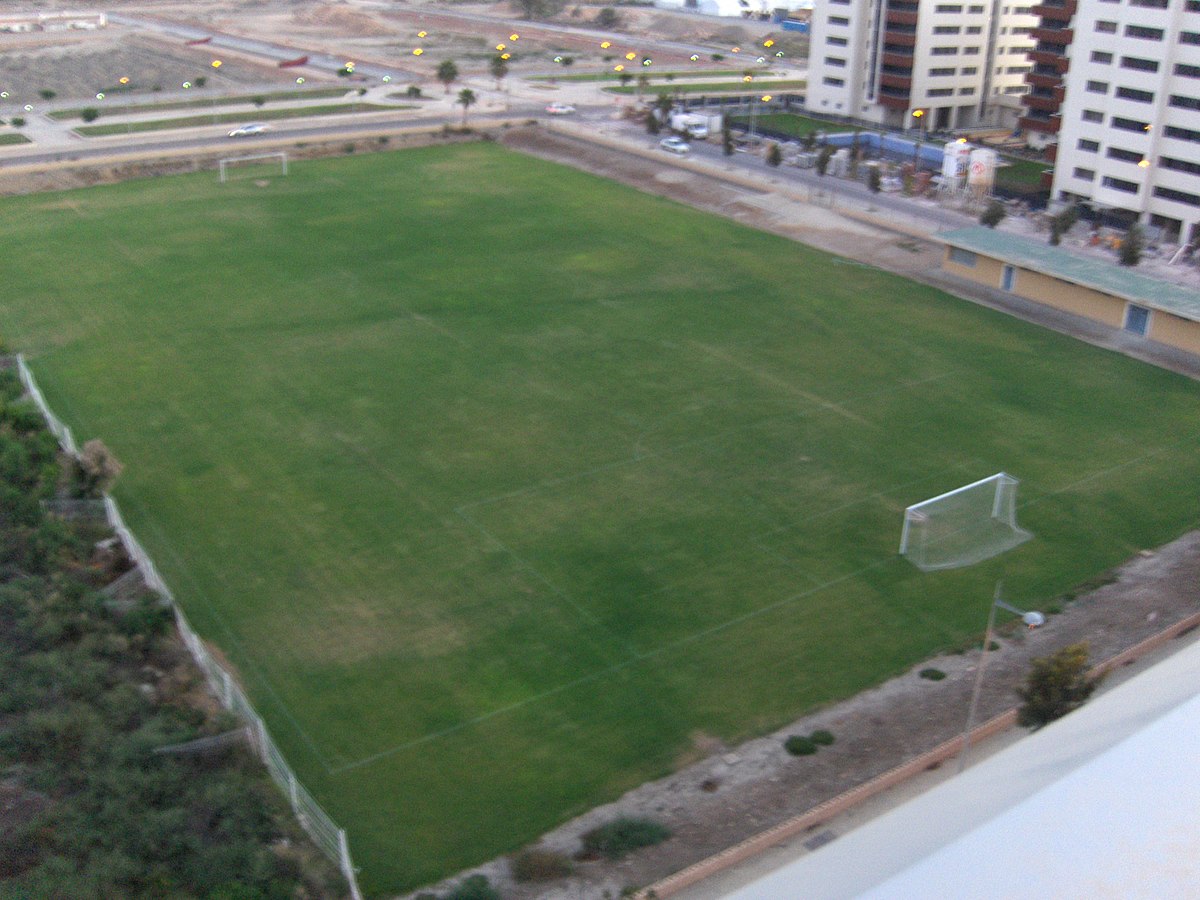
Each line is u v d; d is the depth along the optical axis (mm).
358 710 39906
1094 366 70812
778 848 33875
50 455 54656
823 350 71938
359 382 65688
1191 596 47219
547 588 46875
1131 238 88938
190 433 59438
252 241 91750
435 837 34531
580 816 35469
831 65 149875
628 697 40844
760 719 39844
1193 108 94250
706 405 63625
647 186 111625
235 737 36781
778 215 101062
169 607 43438
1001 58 146750
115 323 74125
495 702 40438
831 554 49688
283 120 137250
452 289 81375
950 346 73188
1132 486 56281
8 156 114938
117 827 31750
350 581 47219
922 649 43719
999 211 95750
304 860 32750
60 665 38875
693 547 49938
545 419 61531
